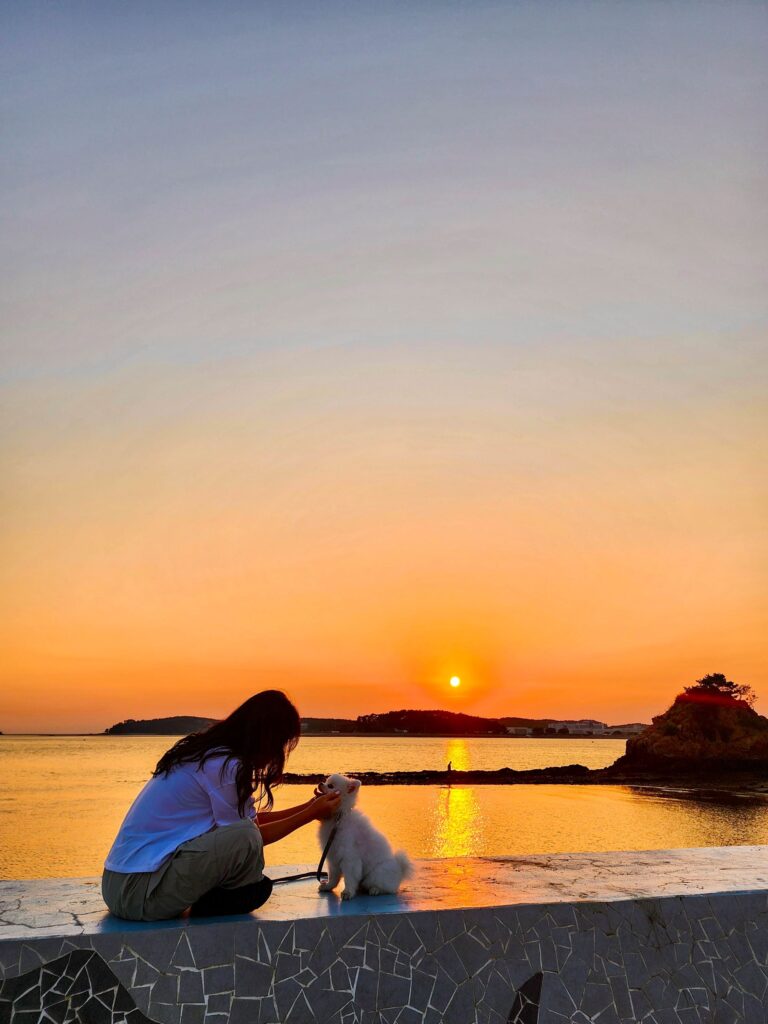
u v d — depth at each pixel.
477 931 3.30
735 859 4.54
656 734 86.81
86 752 144.88
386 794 63.31
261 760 3.26
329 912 3.19
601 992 3.38
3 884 3.68
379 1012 3.08
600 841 39.84
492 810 52.00
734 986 3.58
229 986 2.93
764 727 85.25
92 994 2.79
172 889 2.99
